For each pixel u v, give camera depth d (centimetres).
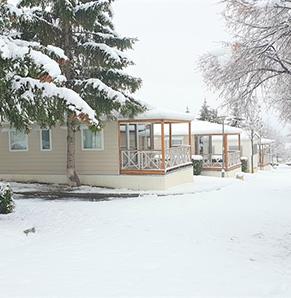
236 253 823
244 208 1369
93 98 1630
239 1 977
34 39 1673
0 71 1000
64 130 1991
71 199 1623
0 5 1202
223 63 1044
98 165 1938
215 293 586
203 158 2856
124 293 584
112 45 1820
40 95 1051
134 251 828
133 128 2164
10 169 2100
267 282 639
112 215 1255
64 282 632
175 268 712
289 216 1215
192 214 1262
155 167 1855
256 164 3819
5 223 1073
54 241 916
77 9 1639
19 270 693
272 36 956
